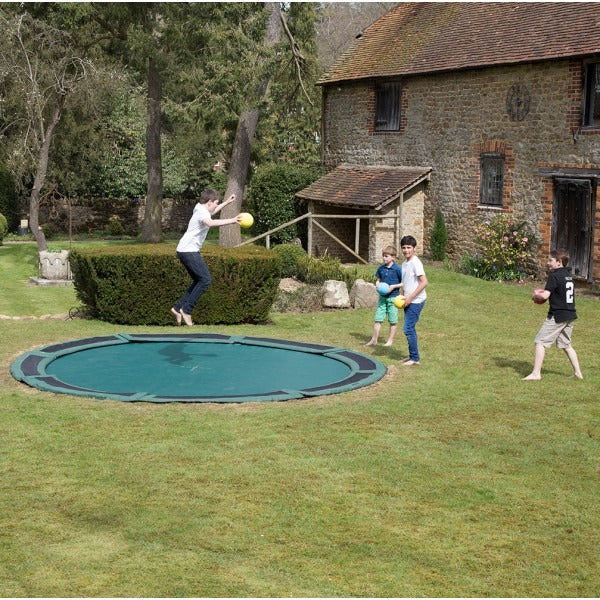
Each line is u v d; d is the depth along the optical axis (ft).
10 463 27.17
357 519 23.43
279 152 134.72
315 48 101.96
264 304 53.11
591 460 28.32
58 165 126.41
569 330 39.06
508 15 81.25
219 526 22.85
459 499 24.89
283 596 19.48
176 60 95.71
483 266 76.84
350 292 61.62
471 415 33.22
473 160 79.66
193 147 129.29
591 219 68.18
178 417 32.07
